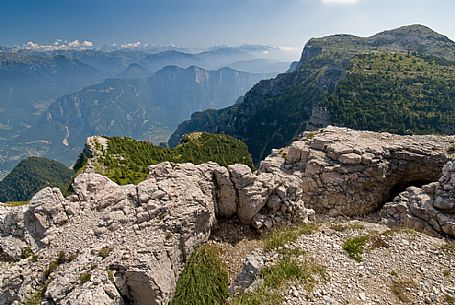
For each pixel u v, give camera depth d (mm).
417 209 22234
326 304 13070
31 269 17266
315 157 28453
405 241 17344
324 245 17375
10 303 16828
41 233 19141
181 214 19297
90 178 23031
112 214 19641
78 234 18797
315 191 27594
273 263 15961
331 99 161750
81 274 15773
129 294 16375
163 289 16297
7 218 19562
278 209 23219
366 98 157500
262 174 24750
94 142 85938
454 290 13938
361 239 17531
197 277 18344
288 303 13125
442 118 130125
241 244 21500
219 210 23578
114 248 17188
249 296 13820
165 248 17781
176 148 117375
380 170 27250
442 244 17203
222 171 23188
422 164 27891
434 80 167625
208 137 136750
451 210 21312
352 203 27125
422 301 13539
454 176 21906
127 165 79875
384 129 136625
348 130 34156
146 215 19234
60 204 20172
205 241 21219
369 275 15008
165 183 21781
